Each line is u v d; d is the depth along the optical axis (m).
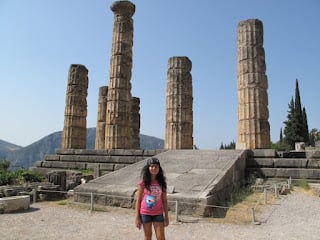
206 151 16.70
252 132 18.66
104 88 33.88
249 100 19.02
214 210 10.05
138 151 20.69
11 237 7.37
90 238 7.28
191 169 13.57
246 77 19.31
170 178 12.35
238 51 20.08
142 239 7.21
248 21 19.86
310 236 7.42
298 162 15.95
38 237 7.38
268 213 9.86
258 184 14.68
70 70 27.11
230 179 13.02
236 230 7.98
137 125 35.50
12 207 10.27
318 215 9.70
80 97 26.83
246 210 10.16
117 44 23.52
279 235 7.50
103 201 11.41
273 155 16.72
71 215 9.82
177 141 22.53
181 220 8.97
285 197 12.37
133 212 10.24
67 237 7.37
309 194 13.13
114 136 22.45
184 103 23.05
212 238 7.27
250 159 16.84
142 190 5.68
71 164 22.52
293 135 53.88
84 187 12.20
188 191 10.56
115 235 7.53
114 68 23.33
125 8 23.81
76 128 26.22
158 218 5.55
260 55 19.44
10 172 17.88
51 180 14.84
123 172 14.14
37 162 24.25
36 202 12.37
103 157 21.59
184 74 23.47
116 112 22.72
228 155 15.48
